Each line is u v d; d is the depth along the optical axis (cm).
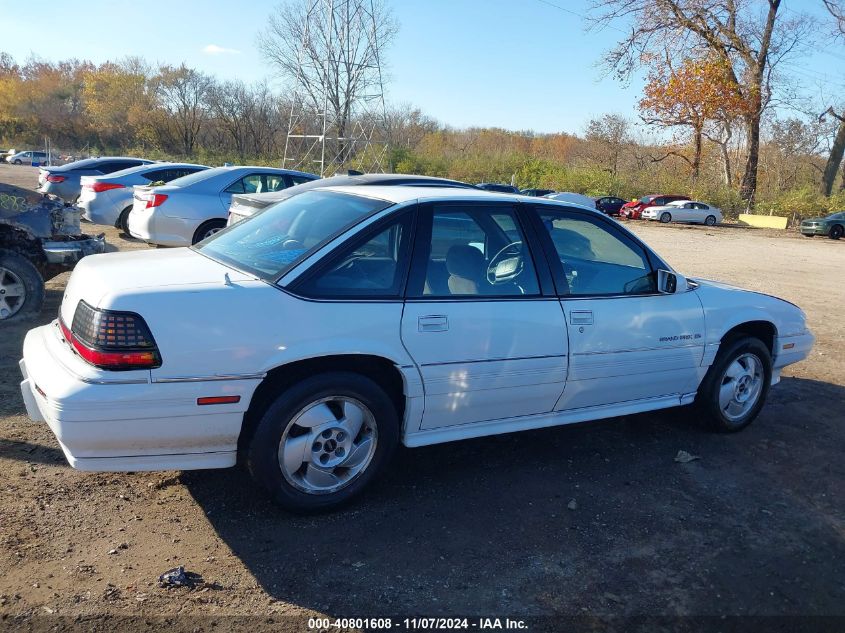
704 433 500
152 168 1280
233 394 310
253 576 295
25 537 310
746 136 4781
